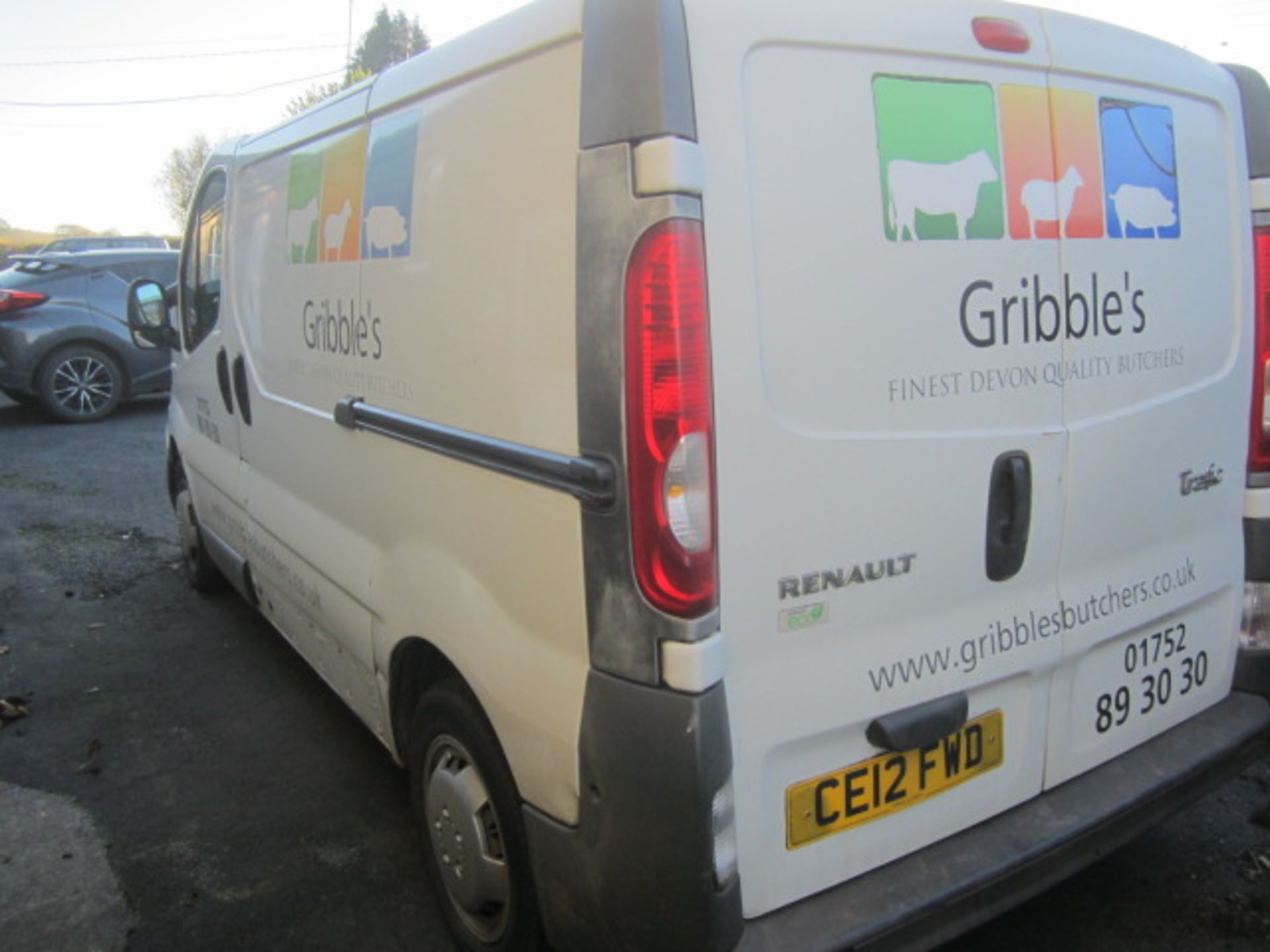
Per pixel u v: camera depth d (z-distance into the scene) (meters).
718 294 1.81
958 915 2.15
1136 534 2.52
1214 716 2.79
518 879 2.33
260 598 4.23
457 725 2.49
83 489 7.91
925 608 2.14
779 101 1.86
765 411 1.88
